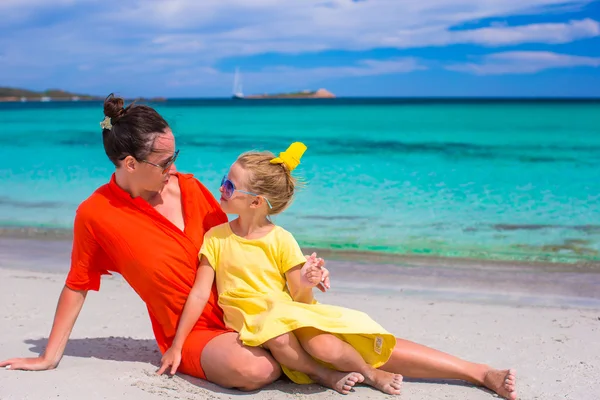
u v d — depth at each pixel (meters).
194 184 3.88
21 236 8.44
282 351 3.32
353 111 58.25
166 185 3.78
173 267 3.52
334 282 6.40
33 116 44.72
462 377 3.61
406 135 26.39
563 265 7.09
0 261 7.13
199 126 34.03
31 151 19.48
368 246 7.89
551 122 34.50
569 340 4.55
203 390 3.37
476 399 3.42
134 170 3.45
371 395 3.41
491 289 6.14
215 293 3.63
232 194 3.50
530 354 4.23
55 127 31.55
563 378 3.79
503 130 28.39
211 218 3.81
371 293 5.98
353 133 28.09
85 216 3.51
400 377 3.47
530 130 28.16
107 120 3.46
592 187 12.42
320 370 3.48
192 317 3.53
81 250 3.57
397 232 8.62
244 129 31.55
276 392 3.40
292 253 3.50
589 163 16.28
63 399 3.16
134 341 4.33
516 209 10.25
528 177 13.84
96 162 16.48
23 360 3.60
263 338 3.27
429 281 6.43
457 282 6.40
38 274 6.43
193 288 3.56
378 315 5.21
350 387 3.40
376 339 3.48
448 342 4.49
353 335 3.49
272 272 3.52
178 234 3.57
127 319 4.91
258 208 3.53
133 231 3.49
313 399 3.33
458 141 22.97
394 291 6.05
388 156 17.94
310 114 50.91
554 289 6.15
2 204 10.76
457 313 5.29
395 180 13.32
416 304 5.57
